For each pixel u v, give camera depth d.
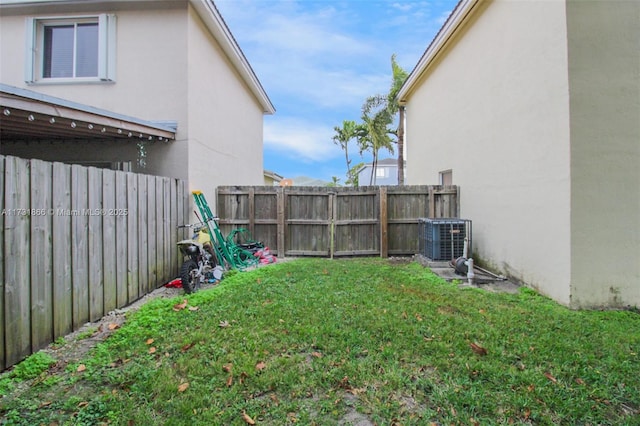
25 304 2.78
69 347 3.03
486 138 6.07
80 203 3.47
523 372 2.53
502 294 4.55
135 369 2.58
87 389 2.36
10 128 4.64
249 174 10.89
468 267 5.28
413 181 10.81
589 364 2.66
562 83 4.11
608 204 4.03
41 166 2.97
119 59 6.18
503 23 5.46
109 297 3.94
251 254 6.67
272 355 2.79
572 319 3.63
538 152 4.60
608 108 4.02
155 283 5.04
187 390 2.32
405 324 3.41
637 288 4.05
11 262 2.66
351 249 7.60
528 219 4.84
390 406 2.16
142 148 6.05
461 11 6.42
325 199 7.58
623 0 4.02
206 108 7.02
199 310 3.87
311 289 4.70
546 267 4.45
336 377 2.45
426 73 9.34
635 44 4.03
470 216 6.74
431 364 2.64
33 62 6.17
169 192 5.49
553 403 2.18
